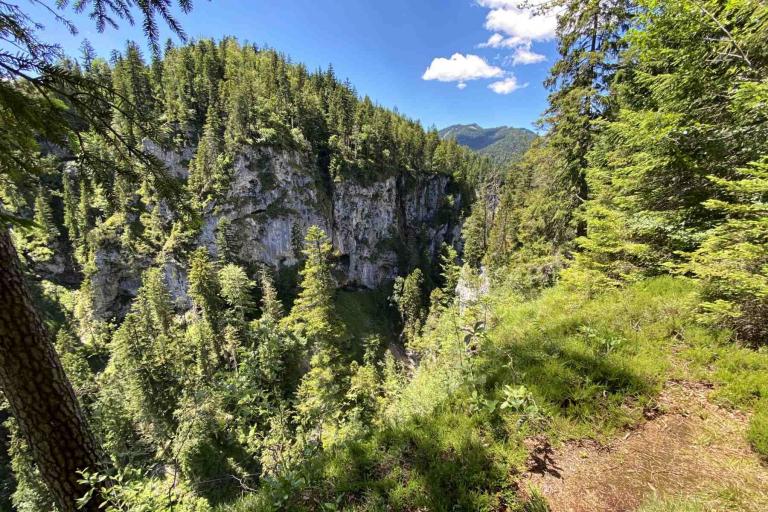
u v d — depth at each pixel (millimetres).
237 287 41469
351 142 96562
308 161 84812
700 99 6910
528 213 17688
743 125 6312
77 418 3926
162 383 30125
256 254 72312
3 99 2482
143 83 68250
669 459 3854
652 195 8445
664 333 5777
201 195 68438
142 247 62406
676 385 4824
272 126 79688
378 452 4359
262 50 121938
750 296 5137
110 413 19750
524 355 5840
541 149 16062
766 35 5570
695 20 6273
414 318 72438
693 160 7359
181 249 62844
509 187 45594
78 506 3875
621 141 9766
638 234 8617
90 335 58094
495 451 4113
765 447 3621
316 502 3891
